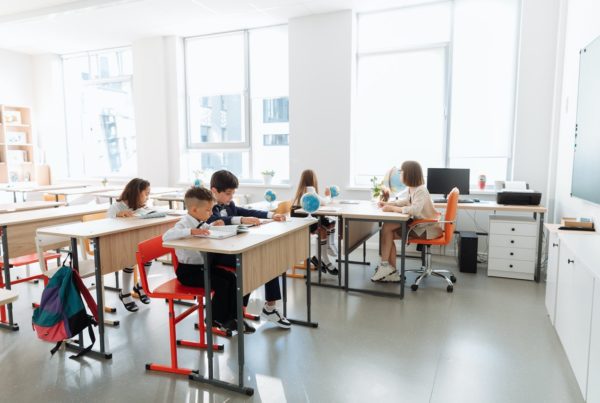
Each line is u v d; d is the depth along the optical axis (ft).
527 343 8.68
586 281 6.44
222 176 8.67
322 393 6.87
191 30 20.27
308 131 18.56
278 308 10.71
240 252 6.45
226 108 21.17
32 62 25.38
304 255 9.22
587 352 6.30
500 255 13.46
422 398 6.70
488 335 9.08
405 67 17.44
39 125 25.70
